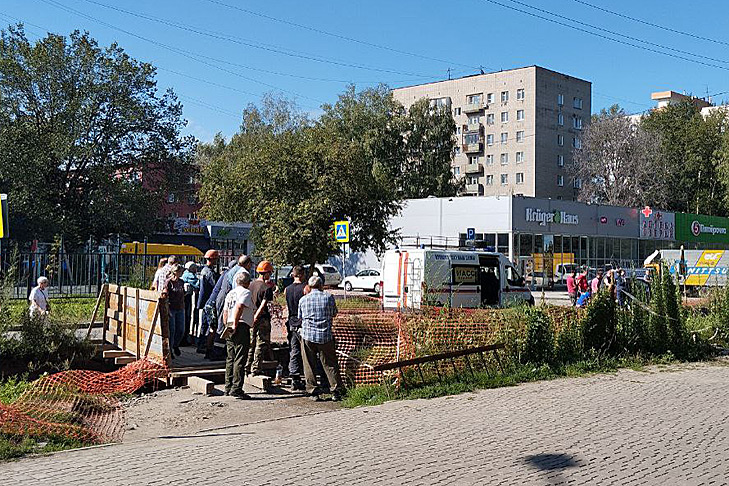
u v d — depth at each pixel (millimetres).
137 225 46781
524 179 80875
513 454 7184
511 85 82125
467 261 22656
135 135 48000
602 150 70250
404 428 8422
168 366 11039
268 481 6246
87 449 7488
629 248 53844
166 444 7703
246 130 65188
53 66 44094
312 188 27312
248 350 10523
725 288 17625
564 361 13016
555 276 45750
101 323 15641
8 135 42219
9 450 7215
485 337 12039
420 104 66438
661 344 14547
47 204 42719
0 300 11805
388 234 29359
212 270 13422
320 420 8945
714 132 75500
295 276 11336
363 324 12180
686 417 9008
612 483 6199
